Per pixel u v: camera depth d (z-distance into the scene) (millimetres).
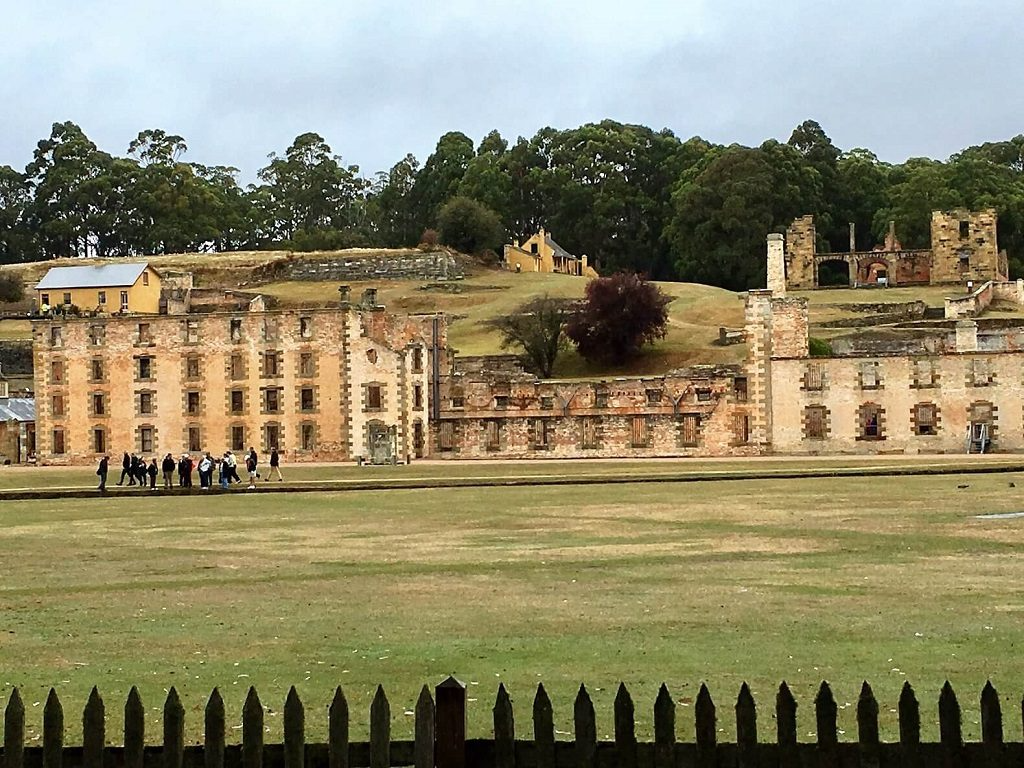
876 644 30516
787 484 83312
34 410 155500
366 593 39188
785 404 133125
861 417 131625
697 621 33625
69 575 44312
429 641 31703
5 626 34562
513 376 142875
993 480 82750
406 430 135875
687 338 175750
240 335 140375
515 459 137625
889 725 24297
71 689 27641
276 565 46125
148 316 143000
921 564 43250
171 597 39094
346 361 136875
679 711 25328
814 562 44188
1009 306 186125
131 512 72000
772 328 133625
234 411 140375
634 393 137875
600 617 34438
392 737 23578
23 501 83625
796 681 27250
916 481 83438
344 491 86688
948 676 27469
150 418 142750
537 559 46281
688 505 67688
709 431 135000
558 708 25594
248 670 29016
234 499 81562
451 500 75125
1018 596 36656
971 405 129125
